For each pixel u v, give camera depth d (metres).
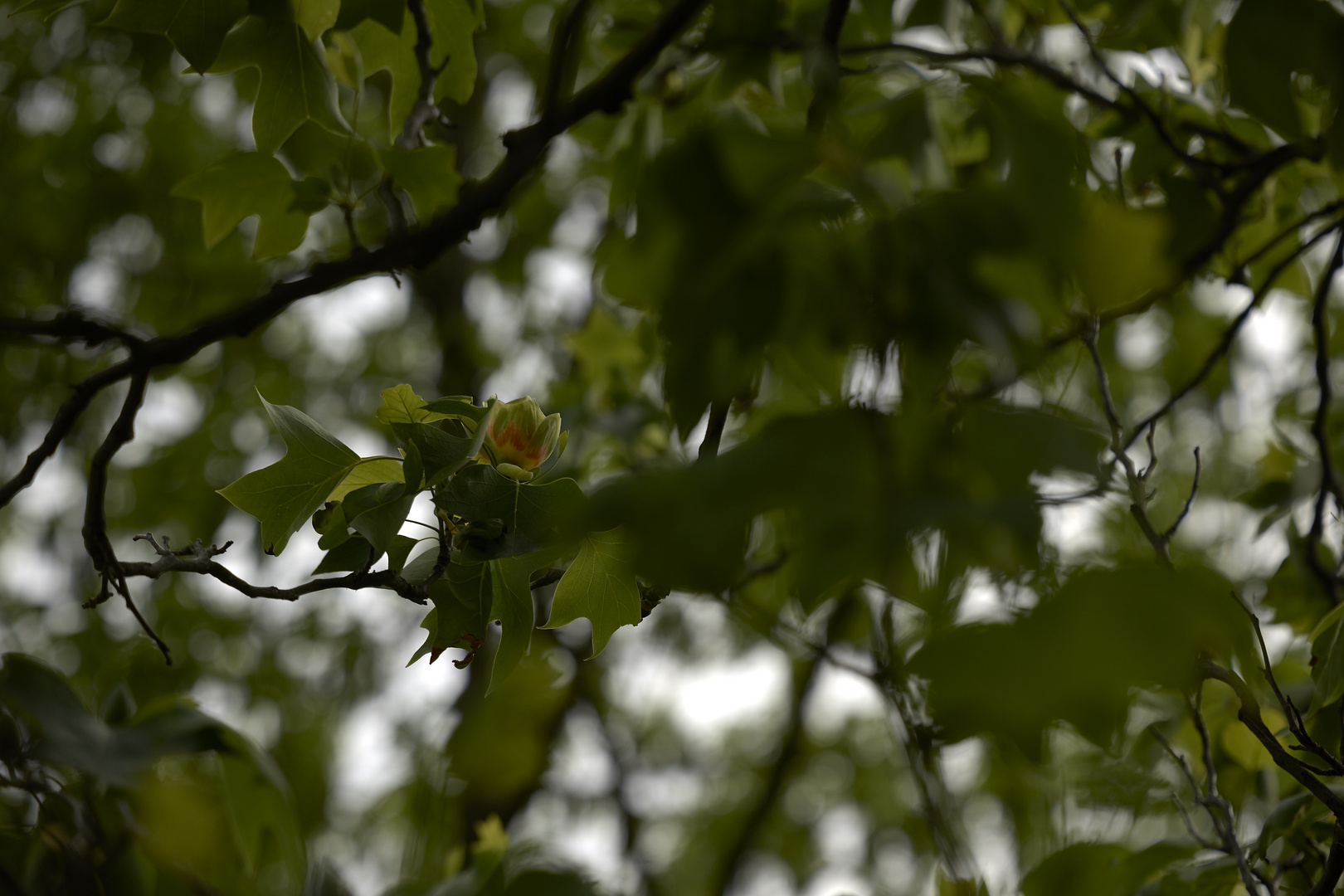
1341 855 1.42
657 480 0.52
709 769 9.20
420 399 1.40
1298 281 3.05
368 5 1.88
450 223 1.83
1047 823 2.24
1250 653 0.47
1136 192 2.64
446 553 1.41
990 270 0.67
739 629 7.16
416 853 3.75
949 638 0.47
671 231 0.75
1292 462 3.29
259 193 1.92
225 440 6.83
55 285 6.11
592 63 3.63
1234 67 1.04
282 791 2.04
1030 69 2.56
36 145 6.29
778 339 0.64
